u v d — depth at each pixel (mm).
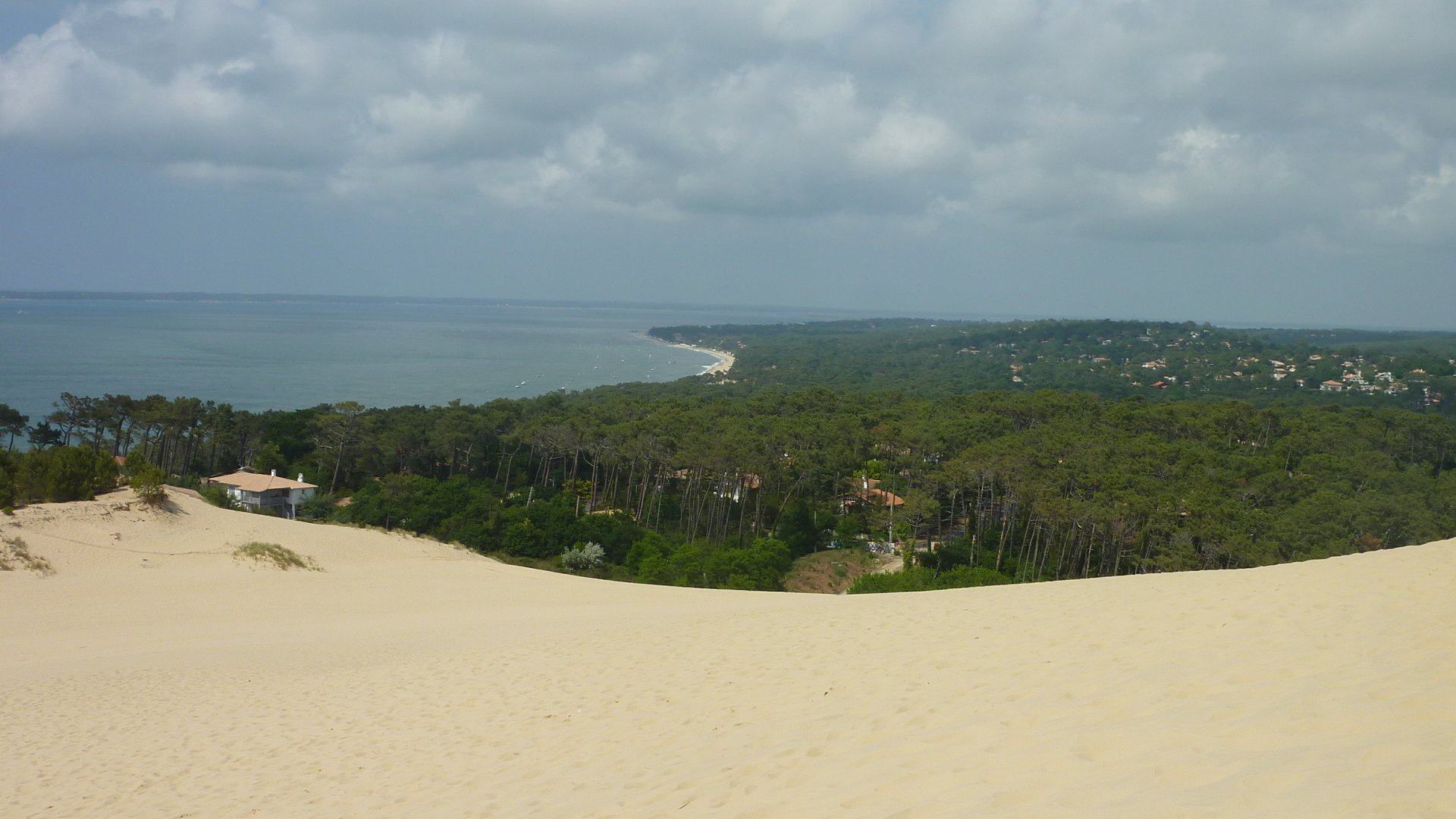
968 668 10664
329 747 12438
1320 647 8773
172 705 16141
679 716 11141
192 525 44031
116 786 11508
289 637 24875
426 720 13312
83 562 36781
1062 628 12023
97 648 23781
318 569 40250
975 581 43500
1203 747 6340
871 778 7223
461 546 54344
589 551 55906
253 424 82000
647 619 21688
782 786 7543
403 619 28578
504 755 10781
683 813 7414
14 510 39531
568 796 8703
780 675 12266
